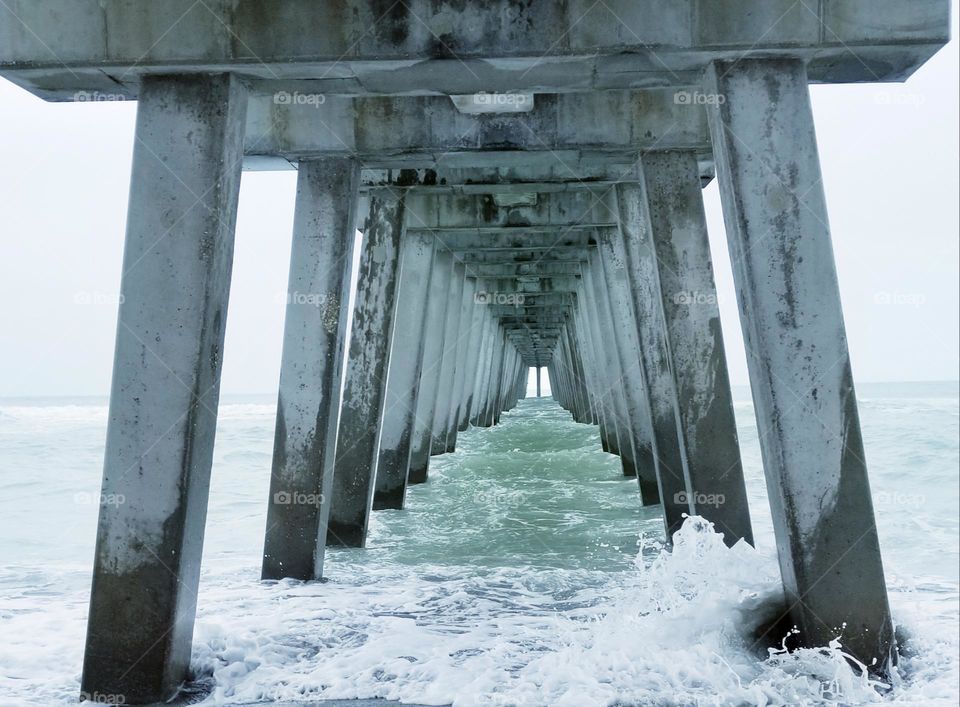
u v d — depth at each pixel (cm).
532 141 866
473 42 529
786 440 523
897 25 518
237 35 524
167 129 526
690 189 879
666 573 635
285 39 527
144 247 518
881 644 512
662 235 880
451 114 860
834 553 517
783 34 522
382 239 1175
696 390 880
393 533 1138
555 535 1077
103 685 496
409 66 538
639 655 521
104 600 502
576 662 519
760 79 536
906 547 1006
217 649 554
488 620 647
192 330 511
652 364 1070
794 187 531
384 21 528
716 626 536
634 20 527
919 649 538
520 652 555
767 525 1086
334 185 862
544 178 1086
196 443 509
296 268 860
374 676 516
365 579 840
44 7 526
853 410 521
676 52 527
